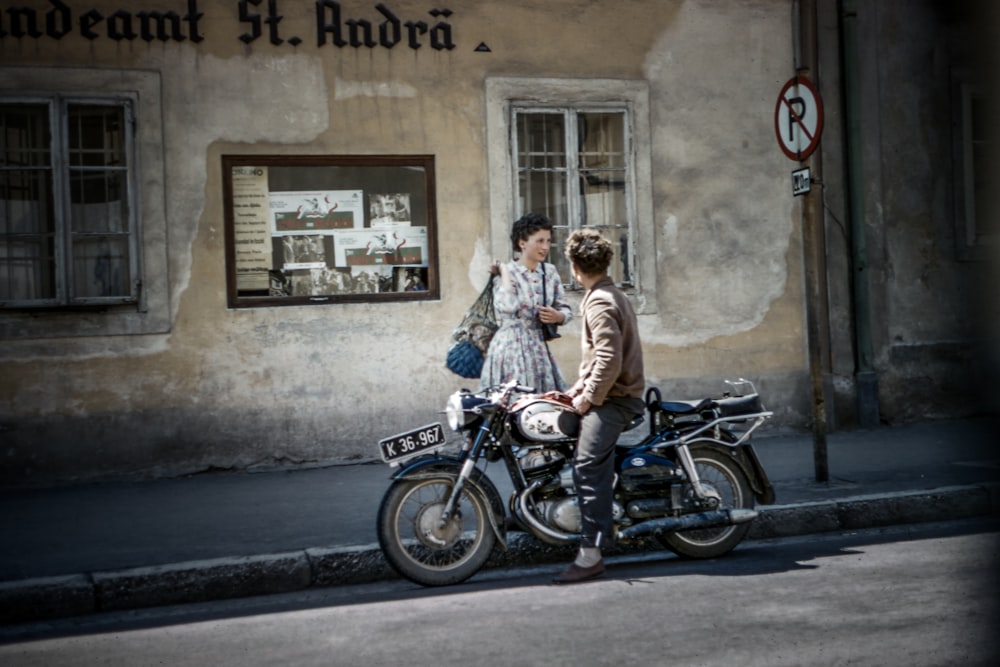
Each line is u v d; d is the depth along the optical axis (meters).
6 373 8.38
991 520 7.13
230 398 8.91
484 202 9.58
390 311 9.30
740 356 10.28
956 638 4.14
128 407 8.66
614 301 5.54
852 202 10.59
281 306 9.04
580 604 4.99
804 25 10.43
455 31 9.48
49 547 6.23
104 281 8.70
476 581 5.77
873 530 6.89
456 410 5.67
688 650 4.11
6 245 8.48
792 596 4.98
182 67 8.80
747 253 10.30
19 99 8.42
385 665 4.09
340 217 9.27
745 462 6.12
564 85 9.77
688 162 10.14
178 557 5.89
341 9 9.19
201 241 8.86
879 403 10.77
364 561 5.88
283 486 8.23
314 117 9.13
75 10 8.55
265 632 4.75
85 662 4.36
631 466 5.83
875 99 10.74
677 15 10.09
